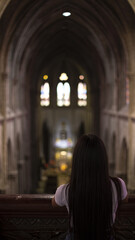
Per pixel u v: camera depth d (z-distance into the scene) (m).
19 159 29.73
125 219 3.13
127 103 25.11
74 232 2.47
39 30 26.95
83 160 2.43
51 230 3.21
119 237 3.18
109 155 30.72
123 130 24.61
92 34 27.98
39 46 30.94
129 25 19.98
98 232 2.42
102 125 35.22
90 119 41.09
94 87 37.12
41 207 3.12
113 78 29.08
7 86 24.33
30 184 35.59
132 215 3.10
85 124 48.47
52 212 3.14
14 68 25.77
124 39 20.88
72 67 49.12
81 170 2.42
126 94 25.64
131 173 21.38
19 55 26.33
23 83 31.19
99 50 30.83
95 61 34.00
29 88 33.50
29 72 32.50
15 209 3.12
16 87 26.70
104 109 33.38
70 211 2.48
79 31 29.62
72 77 49.78
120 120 25.81
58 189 2.62
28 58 30.94
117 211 2.94
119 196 2.53
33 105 35.44
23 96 31.56
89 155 2.42
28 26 23.80
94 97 37.03
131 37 20.44
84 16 24.75
